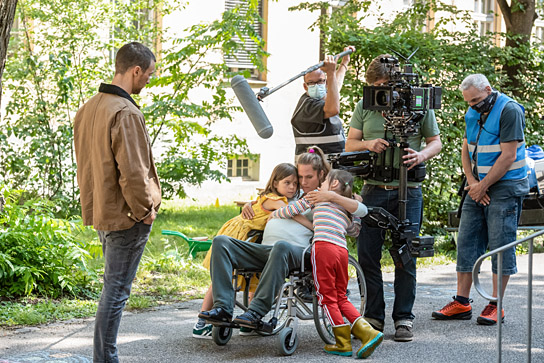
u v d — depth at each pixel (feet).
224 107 35.53
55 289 20.70
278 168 17.47
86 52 36.65
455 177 32.99
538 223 29.17
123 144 13.15
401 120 16.96
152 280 23.40
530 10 37.58
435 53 30.94
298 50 53.36
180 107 34.06
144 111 33.86
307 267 16.55
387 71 17.21
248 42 50.57
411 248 17.33
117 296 13.73
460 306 19.38
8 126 33.83
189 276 24.43
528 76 33.91
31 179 33.53
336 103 19.75
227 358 15.74
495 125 18.83
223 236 16.25
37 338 16.76
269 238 17.02
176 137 36.96
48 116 34.06
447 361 15.72
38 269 20.57
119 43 37.55
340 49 31.12
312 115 20.11
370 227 17.65
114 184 13.42
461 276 19.44
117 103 13.44
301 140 20.59
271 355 16.05
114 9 37.40
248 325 15.62
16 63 34.01
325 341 16.63
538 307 20.76
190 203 45.29
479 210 19.47
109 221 13.42
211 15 48.55
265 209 17.39
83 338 16.85
